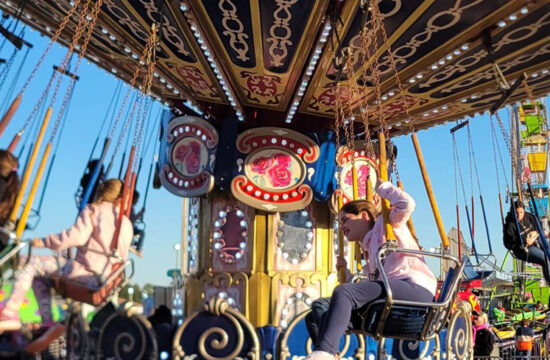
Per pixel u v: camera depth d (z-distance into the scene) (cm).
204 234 733
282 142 704
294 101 673
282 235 719
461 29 475
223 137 699
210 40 518
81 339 355
